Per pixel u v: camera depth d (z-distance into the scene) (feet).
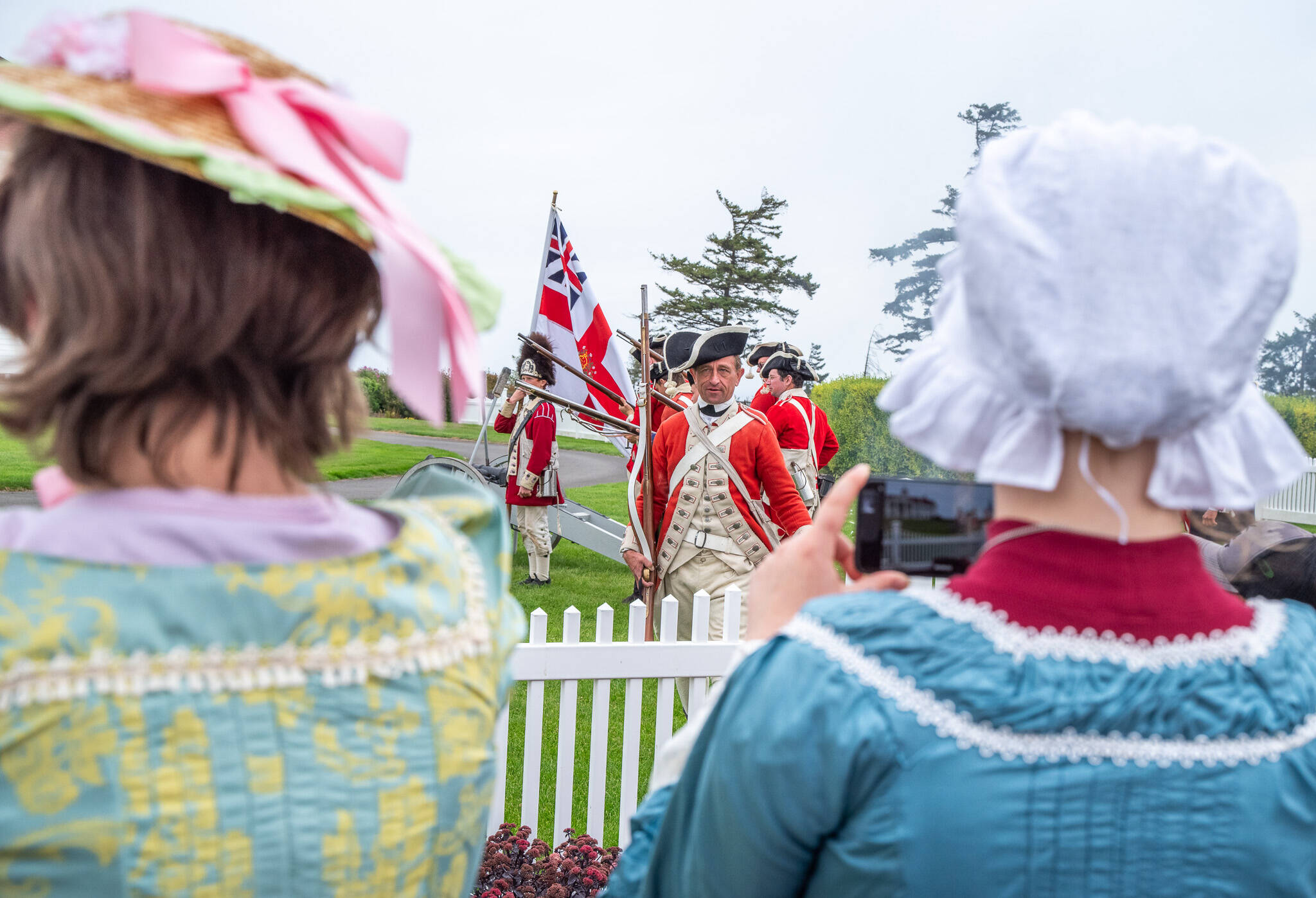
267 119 2.22
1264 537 6.06
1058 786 2.30
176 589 2.15
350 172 2.41
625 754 9.88
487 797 2.67
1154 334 2.27
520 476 26.30
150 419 2.24
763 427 13.89
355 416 2.67
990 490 2.98
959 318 2.68
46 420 2.23
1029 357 2.30
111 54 2.11
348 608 2.35
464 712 2.55
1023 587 2.48
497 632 2.79
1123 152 2.40
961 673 2.40
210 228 2.26
